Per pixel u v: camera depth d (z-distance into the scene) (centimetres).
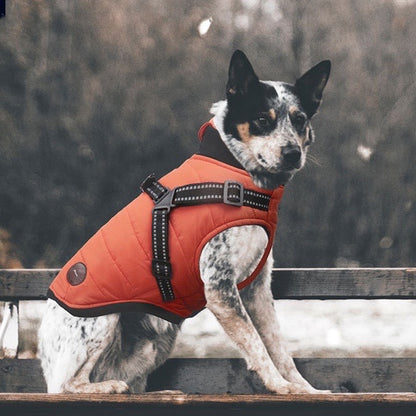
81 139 1562
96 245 354
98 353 348
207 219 338
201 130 369
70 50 1575
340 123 1606
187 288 346
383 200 1581
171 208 342
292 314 1084
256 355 342
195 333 878
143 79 1644
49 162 1520
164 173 1659
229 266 341
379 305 1180
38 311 924
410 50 1662
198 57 1694
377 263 1581
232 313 341
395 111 1623
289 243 1577
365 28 1691
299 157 350
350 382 405
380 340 849
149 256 343
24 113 1499
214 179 343
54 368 353
